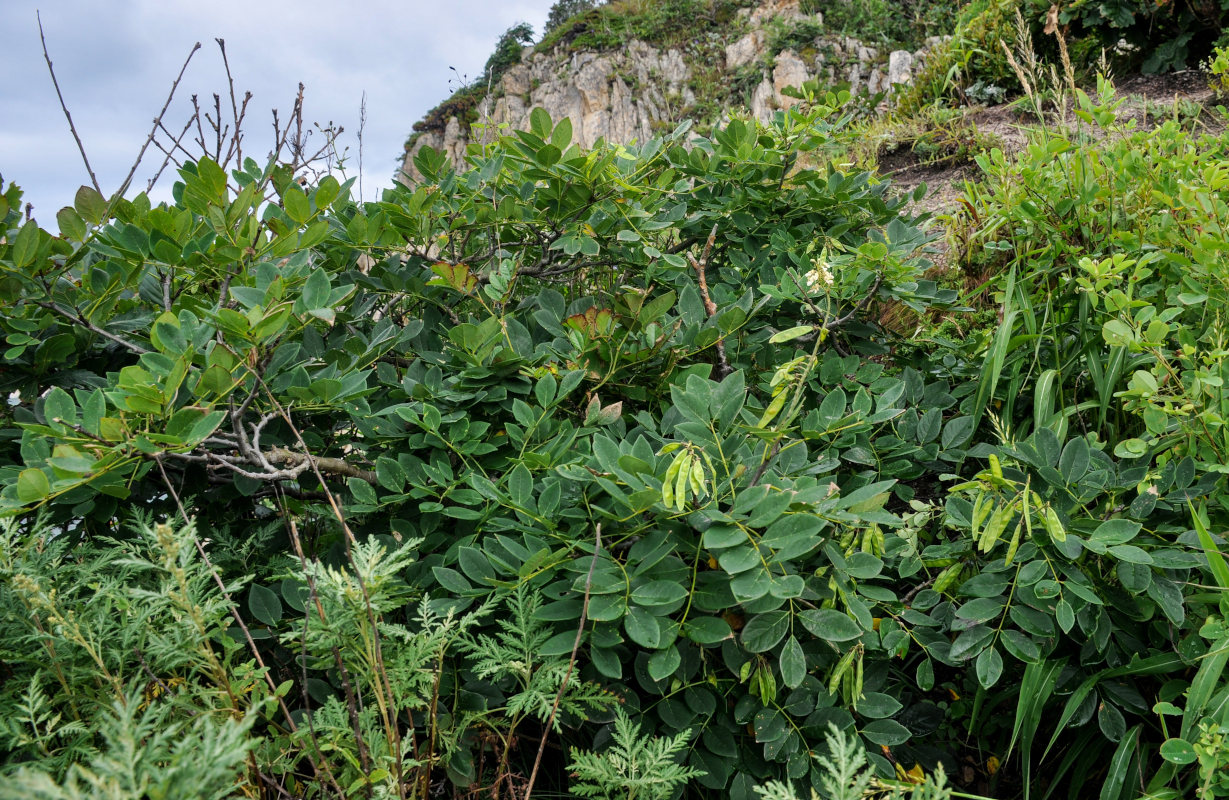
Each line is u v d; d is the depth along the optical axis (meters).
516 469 1.74
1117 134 3.20
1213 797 1.54
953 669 2.28
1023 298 2.72
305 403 1.85
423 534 1.90
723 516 1.48
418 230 2.49
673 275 2.72
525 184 2.69
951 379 3.01
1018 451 1.91
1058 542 1.69
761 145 2.79
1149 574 1.68
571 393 2.33
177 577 1.26
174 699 1.30
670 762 1.51
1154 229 2.53
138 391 1.35
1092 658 1.81
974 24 7.16
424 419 1.88
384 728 1.41
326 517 2.00
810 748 1.64
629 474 1.54
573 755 1.50
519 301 2.89
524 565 1.50
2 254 1.65
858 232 3.03
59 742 1.47
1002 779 2.07
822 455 2.15
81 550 1.62
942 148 5.71
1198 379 1.90
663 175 2.71
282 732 1.50
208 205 1.82
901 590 2.16
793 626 1.61
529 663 1.50
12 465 1.70
